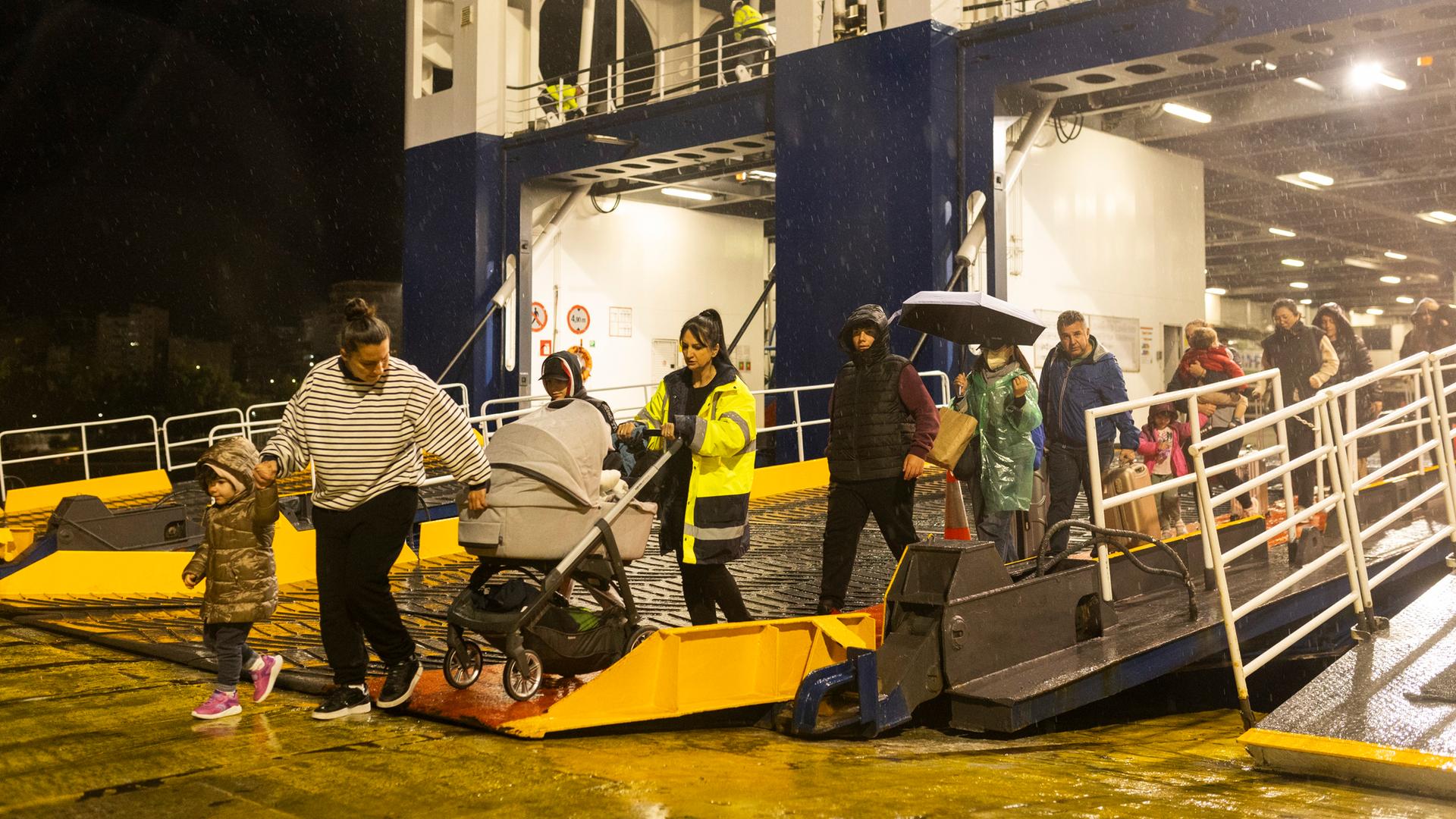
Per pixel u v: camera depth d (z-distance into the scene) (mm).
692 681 4906
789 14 16672
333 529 4965
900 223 15438
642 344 22328
